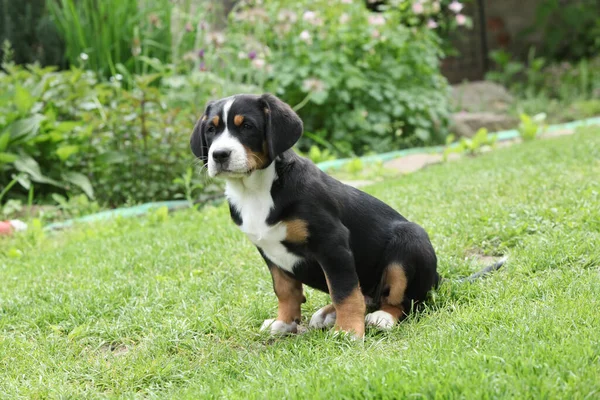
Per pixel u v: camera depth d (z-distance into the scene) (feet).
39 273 8.92
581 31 27.20
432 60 17.83
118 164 12.52
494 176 10.85
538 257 7.72
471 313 6.79
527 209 8.97
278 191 6.82
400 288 7.16
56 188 12.67
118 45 16.61
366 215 7.19
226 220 10.34
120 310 7.80
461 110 21.56
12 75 13.84
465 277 7.70
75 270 8.85
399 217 7.34
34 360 7.00
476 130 18.83
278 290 7.24
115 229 10.57
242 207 6.95
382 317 7.07
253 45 14.88
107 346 7.35
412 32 17.76
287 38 16.55
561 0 27.66
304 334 6.97
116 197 12.49
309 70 16.14
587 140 13.04
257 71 15.99
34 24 17.53
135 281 8.32
